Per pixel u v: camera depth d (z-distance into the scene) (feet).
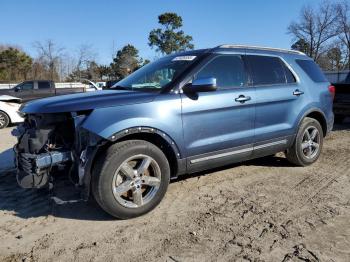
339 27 168.86
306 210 14.39
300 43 175.52
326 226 13.03
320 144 20.51
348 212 14.17
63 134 13.84
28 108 14.25
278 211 14.35
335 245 11.75
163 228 13.16
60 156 13.42
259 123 17.30
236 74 16.72
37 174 13.25
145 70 17.53
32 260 11.35
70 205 15.29
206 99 15.30
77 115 13.16
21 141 13.78
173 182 17.74
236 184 17.43
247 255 11.29
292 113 18.74
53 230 13.24
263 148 17.71
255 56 17.76
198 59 15.75
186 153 14.97
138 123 13.56
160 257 11.33
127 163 13.46
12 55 178.70
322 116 20.47
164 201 15.51
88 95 14.60
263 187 17.01
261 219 13.67
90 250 11.83
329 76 56.90
